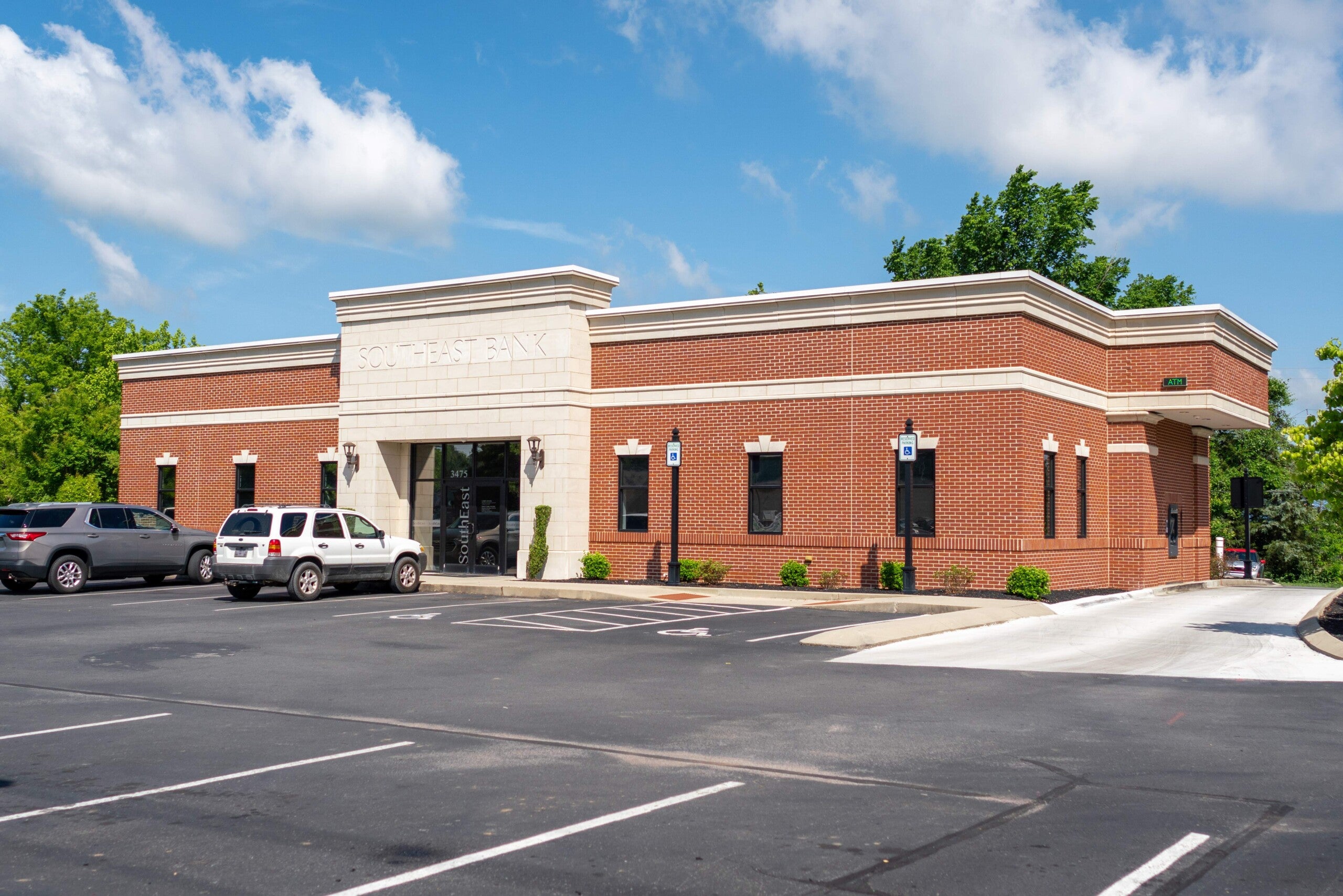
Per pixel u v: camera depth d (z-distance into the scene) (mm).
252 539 22750
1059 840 6789
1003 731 9992
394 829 7070
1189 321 26156
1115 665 14367
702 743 9516
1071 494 25109
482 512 29391
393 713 10969
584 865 6359
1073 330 25250
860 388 24531
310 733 9992
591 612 20906
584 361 27828
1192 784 8141
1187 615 20828
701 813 7375
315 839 6867
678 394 26766
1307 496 18297
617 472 27578
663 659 14875
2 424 47344
